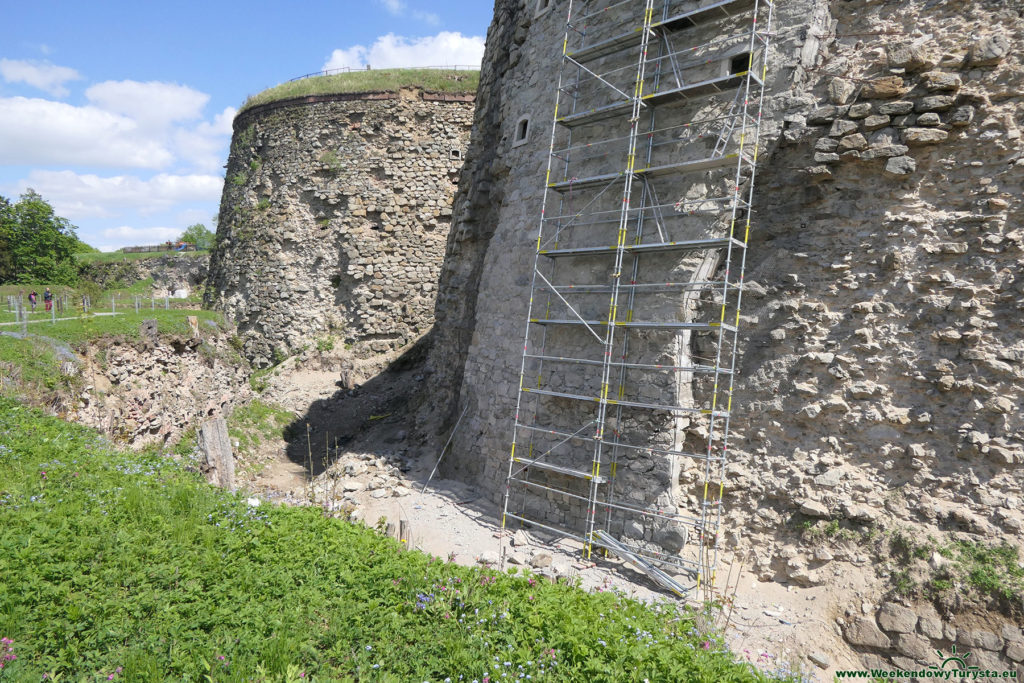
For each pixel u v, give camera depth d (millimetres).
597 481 10281
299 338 26672
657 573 9305
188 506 7816
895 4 9336
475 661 5504
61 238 43688
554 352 12039
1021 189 8391
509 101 15594
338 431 20531
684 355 10180
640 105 10875
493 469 13227
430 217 26703
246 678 4820
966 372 8438
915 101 9023
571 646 5852
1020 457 7910
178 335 17484
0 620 4938
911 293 8906
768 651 7762
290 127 28328
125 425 12820
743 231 9977
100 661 4871
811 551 8914
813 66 9773
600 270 11500
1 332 12273
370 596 6457
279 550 7129
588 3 12766
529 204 13641
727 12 10445
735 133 10148
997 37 8570
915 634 7824
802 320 9578
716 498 9852
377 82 27812
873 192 9336
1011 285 8320
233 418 19422
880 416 8891
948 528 8172
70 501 7117
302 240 27422
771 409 9625
